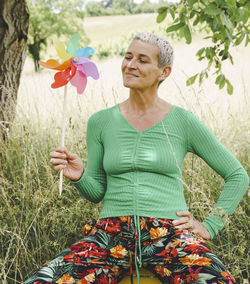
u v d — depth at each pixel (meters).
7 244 2.22
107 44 26.92
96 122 1.82
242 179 1.71
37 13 29.25
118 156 1.66
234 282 1.37
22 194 2.33
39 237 2.13
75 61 1.60
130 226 1.55
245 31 2.47
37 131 3.25
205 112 3.14
